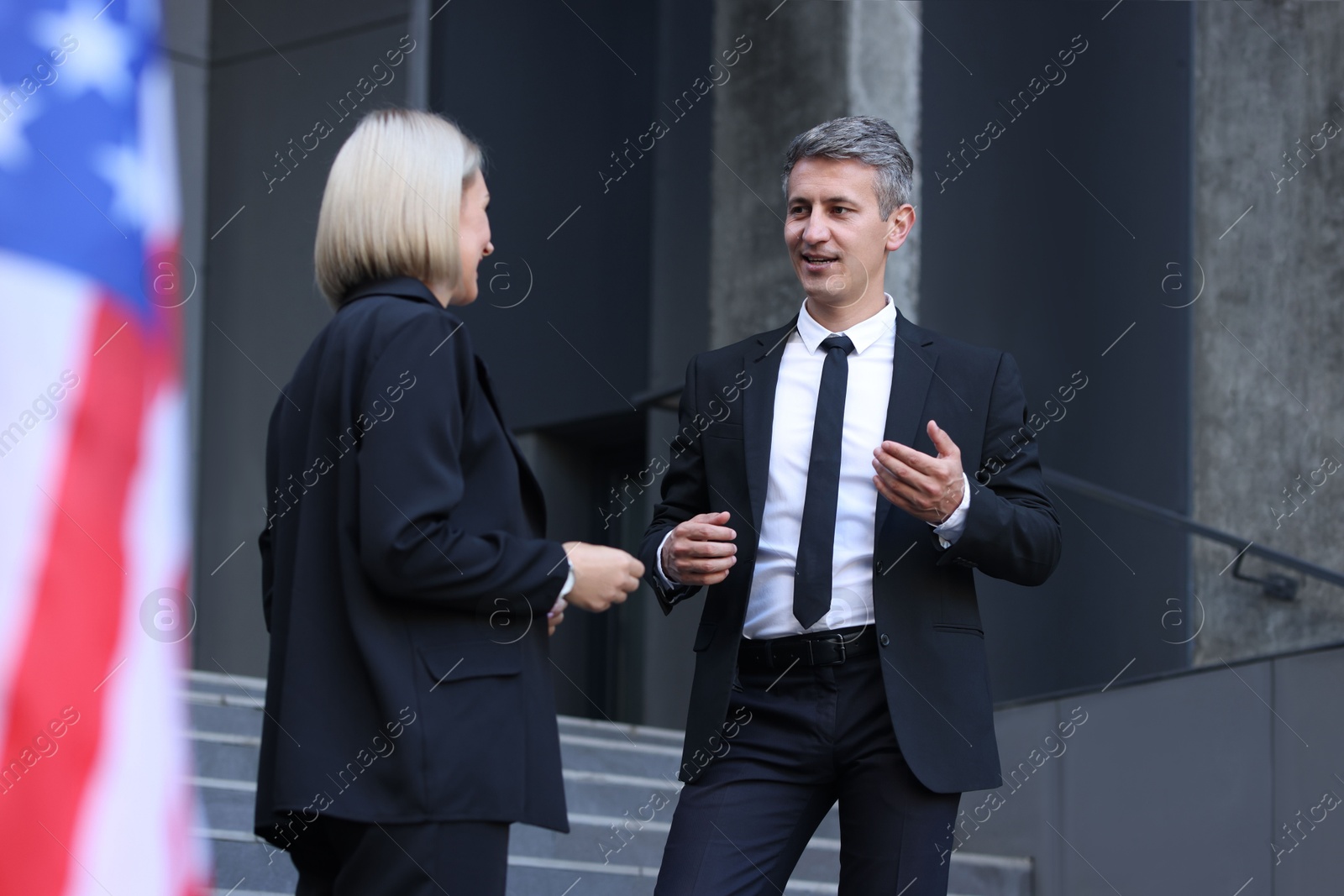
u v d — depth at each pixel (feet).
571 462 48.03
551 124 47.73
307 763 12.97
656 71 47.06
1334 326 39.86
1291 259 40.88
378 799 12.85
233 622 46.01
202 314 48.01
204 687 31.68
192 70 48.91
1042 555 16.96
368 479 13.01
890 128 18.29
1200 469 41.29
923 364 17.95
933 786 16.22
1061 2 46.06
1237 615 31.99
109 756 19.15
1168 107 44.27
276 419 14.88
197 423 47.42
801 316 18.63
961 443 17.58
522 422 46.88
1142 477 42.55
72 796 18.62
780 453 17.84
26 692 19.13
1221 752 30.01
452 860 12.86
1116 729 31.78
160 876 19.01
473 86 46.78
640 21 47.80
